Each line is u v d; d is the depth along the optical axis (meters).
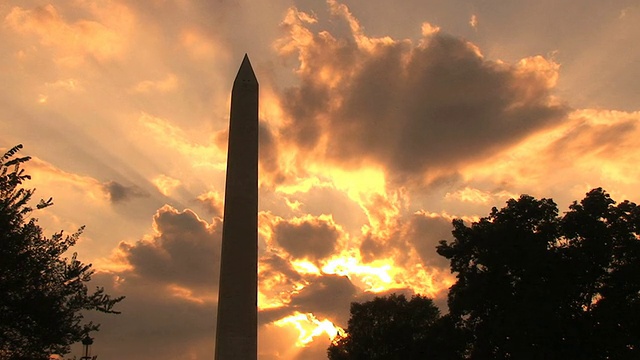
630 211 55.66
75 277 26.92
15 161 27.12
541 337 51.22
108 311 27.20
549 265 53.25
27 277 25.23
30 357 25.14
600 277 54.34
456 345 56.81
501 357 53.91
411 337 76.38
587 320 51.69
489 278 55.09
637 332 50.69
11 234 25.25
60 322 25.58
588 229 53.88
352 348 80.81
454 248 58.22
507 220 56.81
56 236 27.08
